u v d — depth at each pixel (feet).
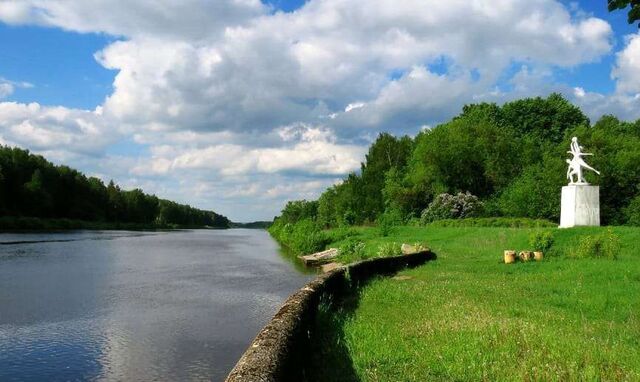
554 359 28.22
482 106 280.51
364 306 46.19
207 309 67.10
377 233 165.48
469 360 28.32
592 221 107.65
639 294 50.85
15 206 320.50
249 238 334.24
